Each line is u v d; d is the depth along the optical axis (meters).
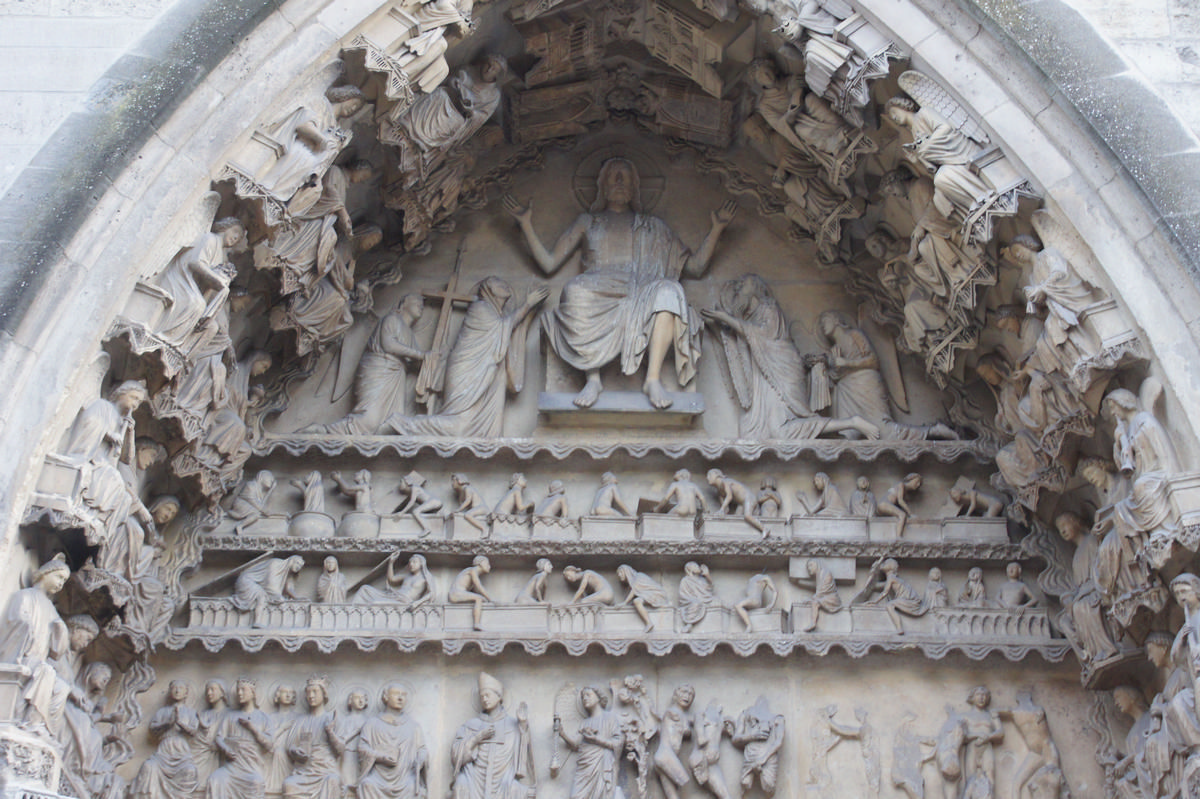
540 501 14.74
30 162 11.95
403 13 13.20
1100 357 12.12
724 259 16.00
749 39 14.59
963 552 14.38
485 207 16.03
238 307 13.41
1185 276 12.04
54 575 11.13
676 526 14.44
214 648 13.62
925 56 13.21
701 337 15.55
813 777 13.79
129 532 12.08
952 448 14.77
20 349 11.16
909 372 15.42
